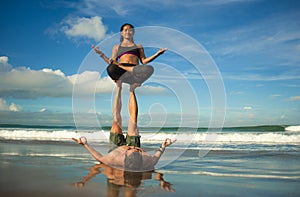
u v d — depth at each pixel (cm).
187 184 329
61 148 690
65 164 459
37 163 466
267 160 534
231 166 468
